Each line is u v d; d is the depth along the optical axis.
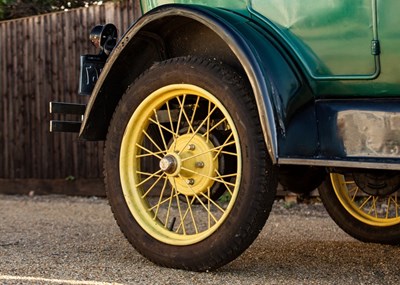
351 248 4.22
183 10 3.35
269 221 5.83
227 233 3.28
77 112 3.98
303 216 6.23
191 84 3.43
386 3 3.09
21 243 4.42
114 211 3.67
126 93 3.64
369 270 3.54
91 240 4.54
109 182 3.69
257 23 3.38
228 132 3.53
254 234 3.25
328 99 3.28
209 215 3.46
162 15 3.40
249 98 3.27
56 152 8.23
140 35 3.58
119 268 3.51
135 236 3.58
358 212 4.36
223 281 3.22
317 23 3.25
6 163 8.64
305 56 3.29
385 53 3.12
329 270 3.53
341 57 3.21
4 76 8.59
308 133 3.20
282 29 3.32
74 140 8.09
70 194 8.14
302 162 3.12
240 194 3.25
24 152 8.49
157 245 3.50
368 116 3.13
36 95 8.34
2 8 9.23
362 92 3.22
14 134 8.55
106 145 3.71
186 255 3.40
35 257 3.85
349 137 3.17
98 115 3.80
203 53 3.58
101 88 3.68
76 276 3.35
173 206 6.93
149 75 3.57
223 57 3.51
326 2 3.22
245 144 3.25
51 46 8.18
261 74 3.13
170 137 3.86
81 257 3.84
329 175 4.39
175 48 3.66
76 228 5.28
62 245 4.31
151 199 7.16
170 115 3.63
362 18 3.15
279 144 3.09
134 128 3.64
